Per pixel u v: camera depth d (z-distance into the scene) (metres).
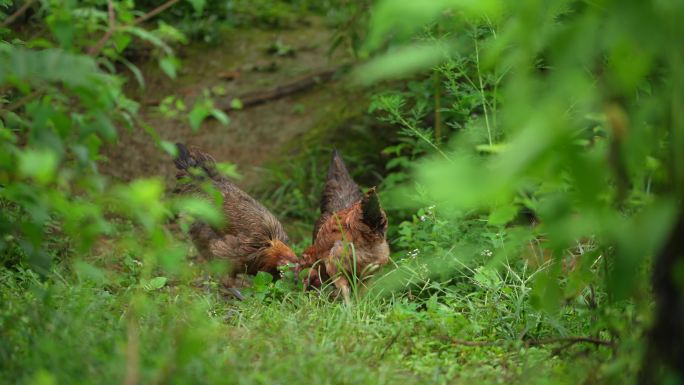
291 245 15.85
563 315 10.05
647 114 5.28
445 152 13.85
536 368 8.31
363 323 10.27
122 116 7.04
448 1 4.37
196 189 14.30
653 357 6.10
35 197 6.74
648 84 6.87
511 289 11.09
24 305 8.72
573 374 7.71
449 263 11.74
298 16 25.58
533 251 10.93
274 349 8.64
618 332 7.64
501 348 9.46
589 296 9.88
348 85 20.22
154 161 19.02
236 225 13.80
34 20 14.71
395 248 15.69
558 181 5.37
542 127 4.41
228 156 19.34
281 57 22.97
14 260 11.39
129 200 6.12
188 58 22.56
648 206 5.59
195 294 12.09
